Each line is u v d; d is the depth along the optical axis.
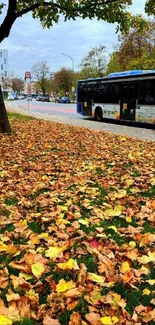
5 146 11.05
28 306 2.67
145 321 2.54
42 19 13.98
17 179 6.82
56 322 2.50
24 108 45.59
